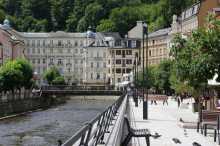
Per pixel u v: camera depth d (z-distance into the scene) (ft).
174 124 115.44
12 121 247.70
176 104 261.85
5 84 327.67
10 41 506.89
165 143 73.97
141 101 311.27
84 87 501.15
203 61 80.38
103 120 46.16
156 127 106.22
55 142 157.99
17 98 335.47
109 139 45.19
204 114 84.94
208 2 335.26
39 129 204.64
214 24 81.87
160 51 581.94
